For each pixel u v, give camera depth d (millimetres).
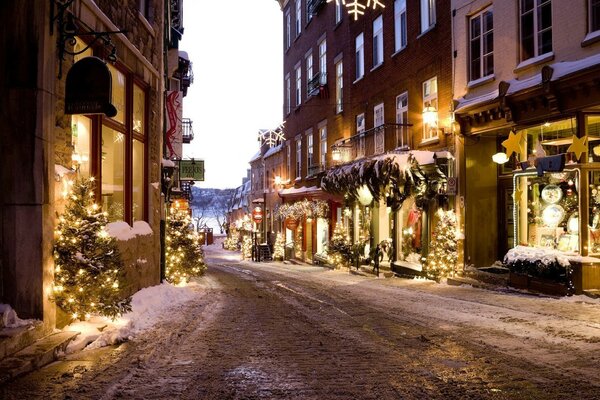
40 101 6859
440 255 15797
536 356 6355
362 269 21844
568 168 11383
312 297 12797
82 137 8891
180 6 25031
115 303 7645
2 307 6590
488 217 15547
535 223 12969
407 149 18641
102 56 9133
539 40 12703
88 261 7301
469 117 14898
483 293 12773
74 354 6465
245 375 5578
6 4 6895
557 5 11961
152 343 7152
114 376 5488
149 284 12273
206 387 5137
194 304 11328
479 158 15508
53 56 7180
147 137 12523
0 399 4703
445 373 5617
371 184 18781
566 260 11227
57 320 7246
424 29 17859
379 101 21391
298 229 33875
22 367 5461
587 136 11000
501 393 4906
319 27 29828
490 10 14539
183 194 28828
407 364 6031
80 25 8242
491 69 14484
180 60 24609
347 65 25141
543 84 11445
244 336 7707
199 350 6762
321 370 5781
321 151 29500
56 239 7195
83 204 7590
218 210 120312
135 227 11430
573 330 7891
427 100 17703
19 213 6785
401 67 19453
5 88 6844
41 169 6832
